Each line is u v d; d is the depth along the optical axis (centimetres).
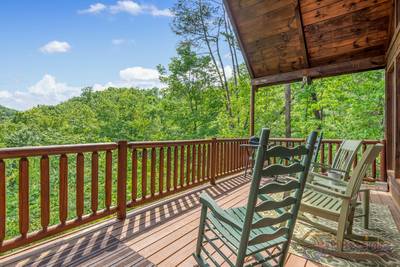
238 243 160
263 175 145
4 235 194
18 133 1706
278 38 543
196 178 434
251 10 530
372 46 473
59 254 207
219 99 1513
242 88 1215
